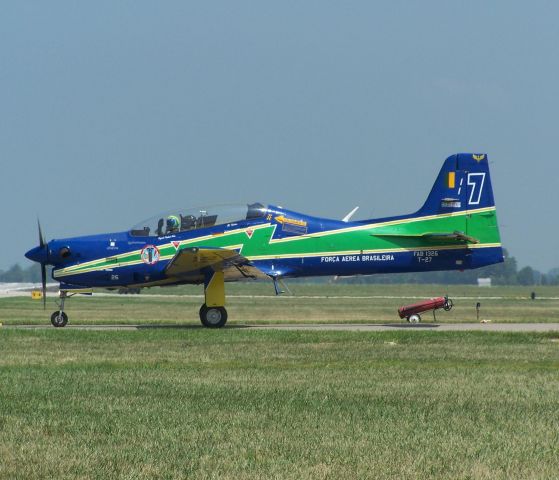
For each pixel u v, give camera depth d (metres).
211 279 91.19
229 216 91.75
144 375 51.91
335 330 84.69
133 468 30.95
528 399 43.91
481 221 94.50
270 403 42.66
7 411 40.53
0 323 103.69
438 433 36.41
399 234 93.69
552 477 30.08
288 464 31.53
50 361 58.91
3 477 29.69
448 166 94.56
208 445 34.28
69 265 90.94
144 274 91.00
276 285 92.00
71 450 33.34
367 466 31.30
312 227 92.88
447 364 58.12
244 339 74.00
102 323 103.25
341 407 41.75
